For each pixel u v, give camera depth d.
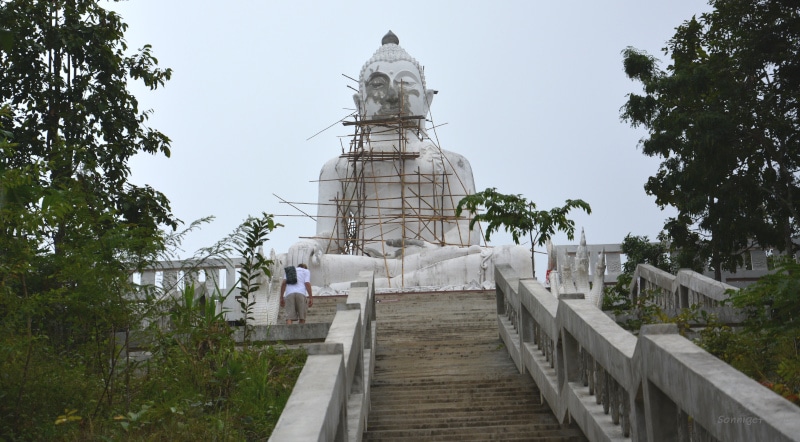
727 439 4.99
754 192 20.33
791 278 9.65
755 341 10.70
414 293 20.48
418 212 24.75
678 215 22.53
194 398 10.31
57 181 11.76
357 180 24.81
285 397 10.55
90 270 10.03
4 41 6.51
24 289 10.09
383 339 14.84
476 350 13.52
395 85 25.61
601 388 8.03
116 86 16.31
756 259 24.78
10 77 15.45
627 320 14.08
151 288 10.89
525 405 10.35
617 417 7.55
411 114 25.67
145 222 15.59
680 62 21.70
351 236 25.16
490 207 16.89
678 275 17.25
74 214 10.53
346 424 7.62
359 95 26.08
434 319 16.64
